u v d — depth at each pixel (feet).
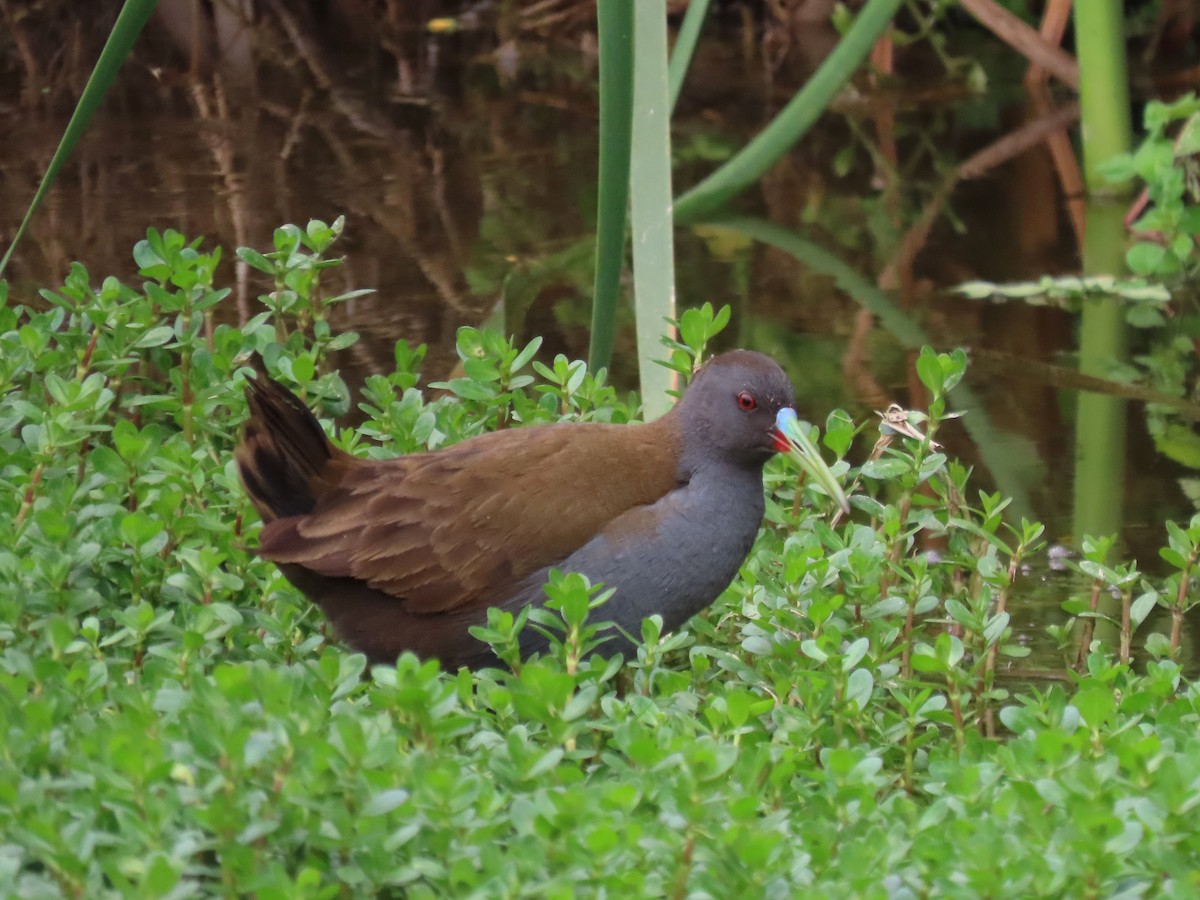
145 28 73.36
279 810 18.81
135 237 54.85
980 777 22.12
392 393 35.70
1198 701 25.86
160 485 30.99
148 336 34.17
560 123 69.21
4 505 29.91
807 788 23.15
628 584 29.19
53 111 66.80
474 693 28.02
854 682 25.63
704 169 64.49
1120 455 44.65
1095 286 55.21
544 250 56.29
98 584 28.50
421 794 19.29
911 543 33.91
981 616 29.35
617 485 29.48
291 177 61.46
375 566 28.43
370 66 75.20
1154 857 19.58
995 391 48.44
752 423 29.76
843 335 51.52
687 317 34.83
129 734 19.04
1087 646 33.63
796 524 33.65
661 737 21.72
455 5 79.92
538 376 47.09
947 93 75.10
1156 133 59.98
